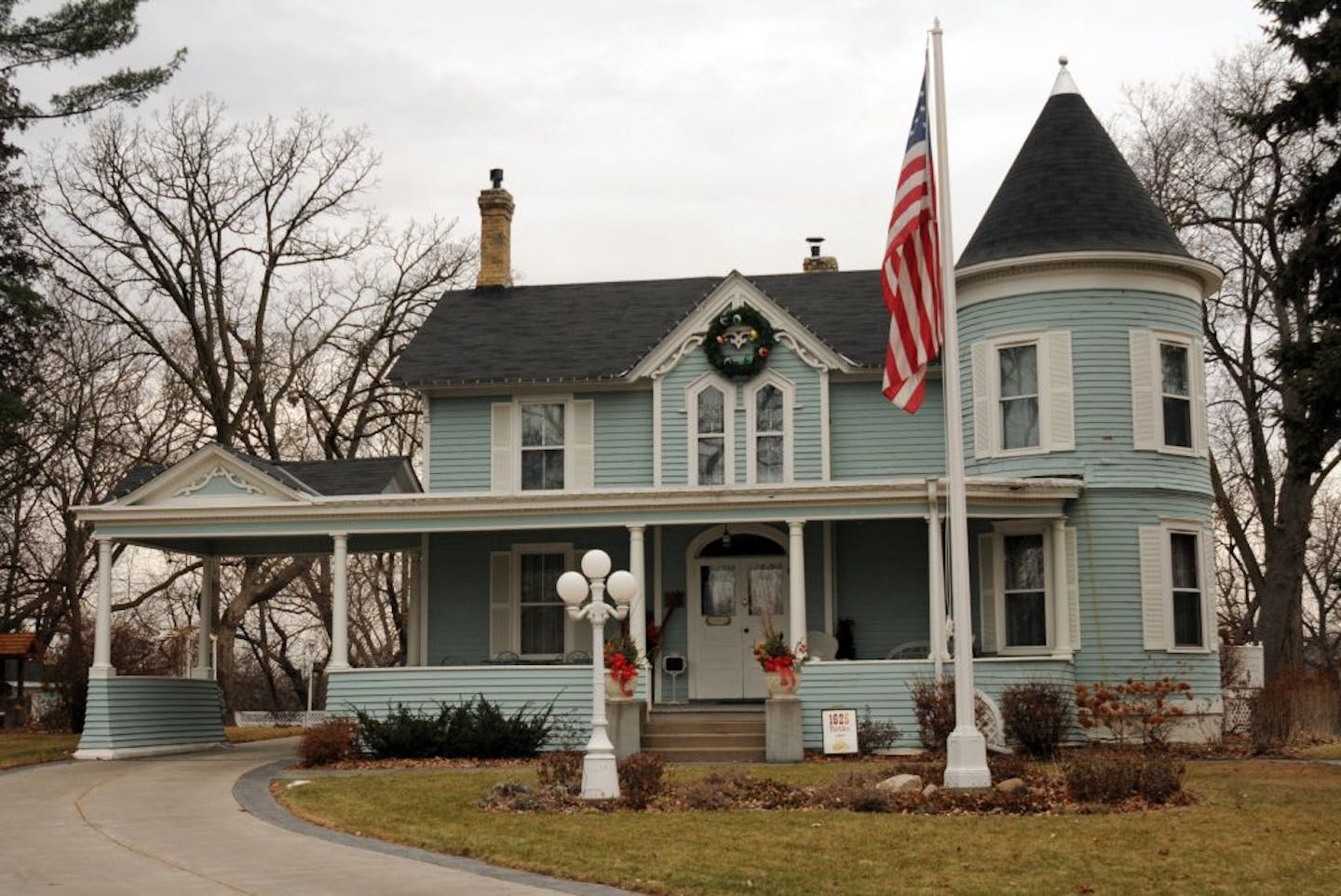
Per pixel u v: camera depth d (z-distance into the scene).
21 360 36.84
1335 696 27.38
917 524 28.09
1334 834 14.31
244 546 30.05
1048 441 26.08
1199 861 12.93
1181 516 26.33
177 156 40.81
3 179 37.16
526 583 29.47
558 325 31.00
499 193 33.19
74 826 16.20
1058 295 26.36
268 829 15.62
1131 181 27.56
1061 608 25.25
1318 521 55.09
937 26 18.97
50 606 47.66
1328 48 23.86
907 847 13.71
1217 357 39.59
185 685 28.92
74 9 34.25
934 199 19.02
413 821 15.84
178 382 45.78
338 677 25.39
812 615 28.11
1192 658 26.08
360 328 45.12
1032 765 20.59
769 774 20.69
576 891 11.75
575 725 24.73
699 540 28.56
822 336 29.25
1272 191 38.59
